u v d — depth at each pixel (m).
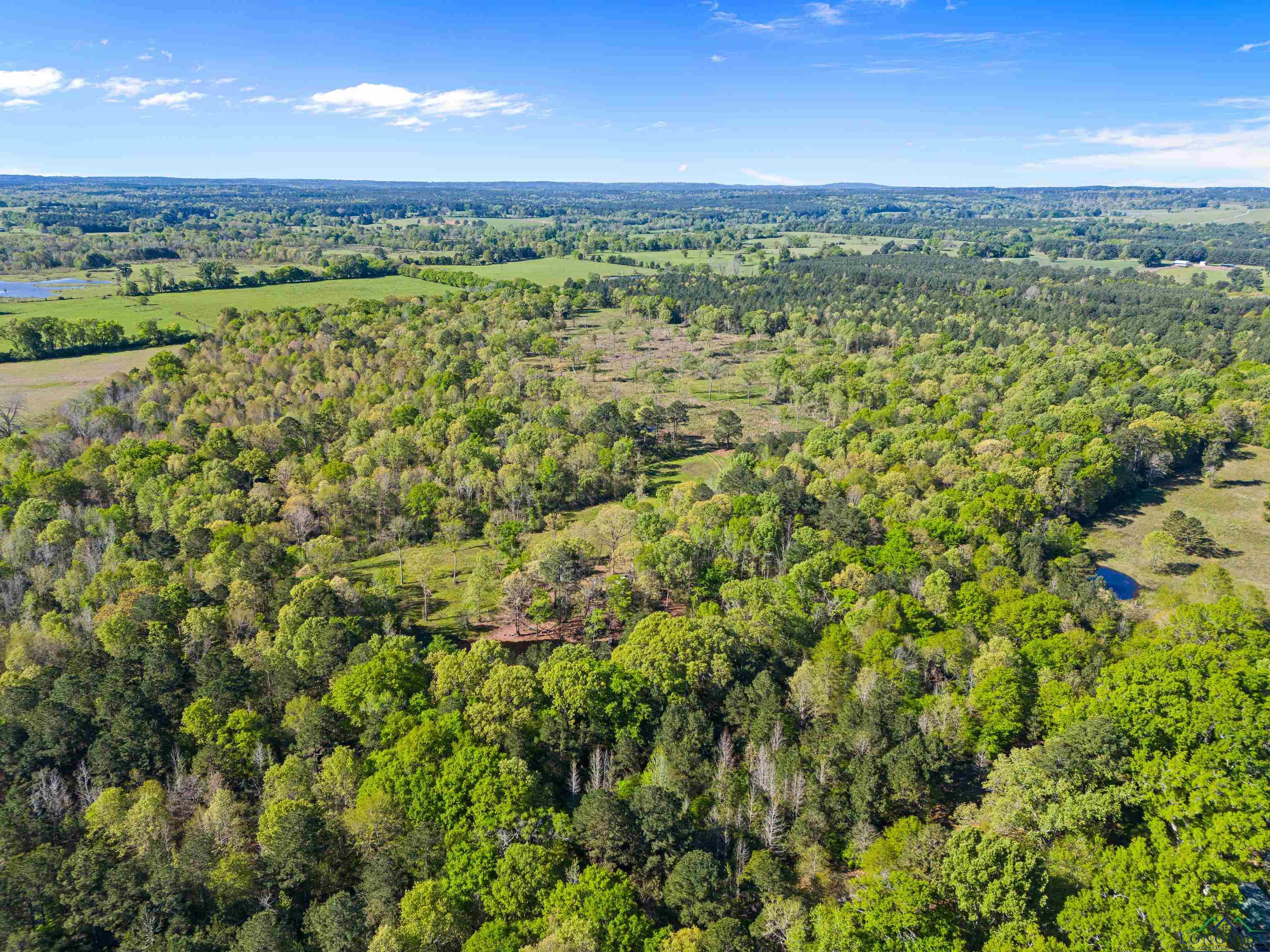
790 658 101.38
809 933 62.94
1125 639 101.50
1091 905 61.00
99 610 112.00
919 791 74.69
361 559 144.88
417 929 62.00
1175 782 70.56
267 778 79.75
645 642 96.12
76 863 68.94
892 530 131.25
